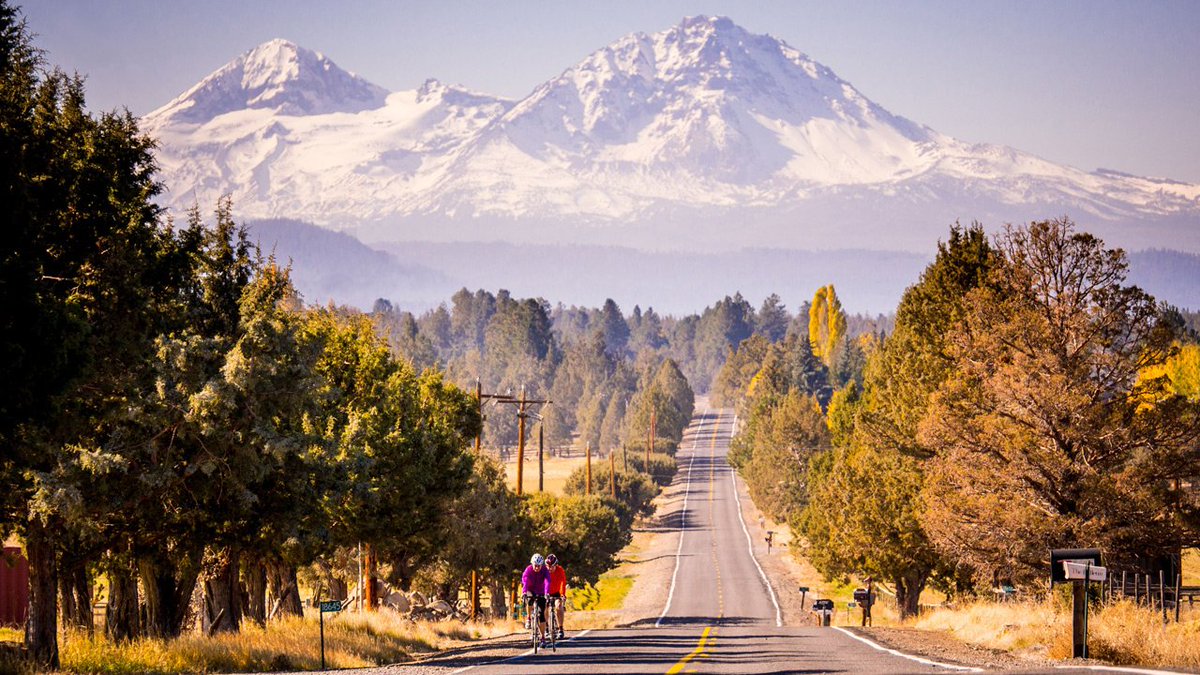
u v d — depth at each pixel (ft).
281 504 379.96
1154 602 413.59
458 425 647.97
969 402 550.77
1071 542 513.04
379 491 467.93
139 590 462.60
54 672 276.00
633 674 256.32
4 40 292.81
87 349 279.49
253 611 482.28
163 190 351.67
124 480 331.98
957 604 655.76
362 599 595.47
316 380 361.92
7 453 280.10
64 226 311.06
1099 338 535.19
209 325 393.29
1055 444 529.04
